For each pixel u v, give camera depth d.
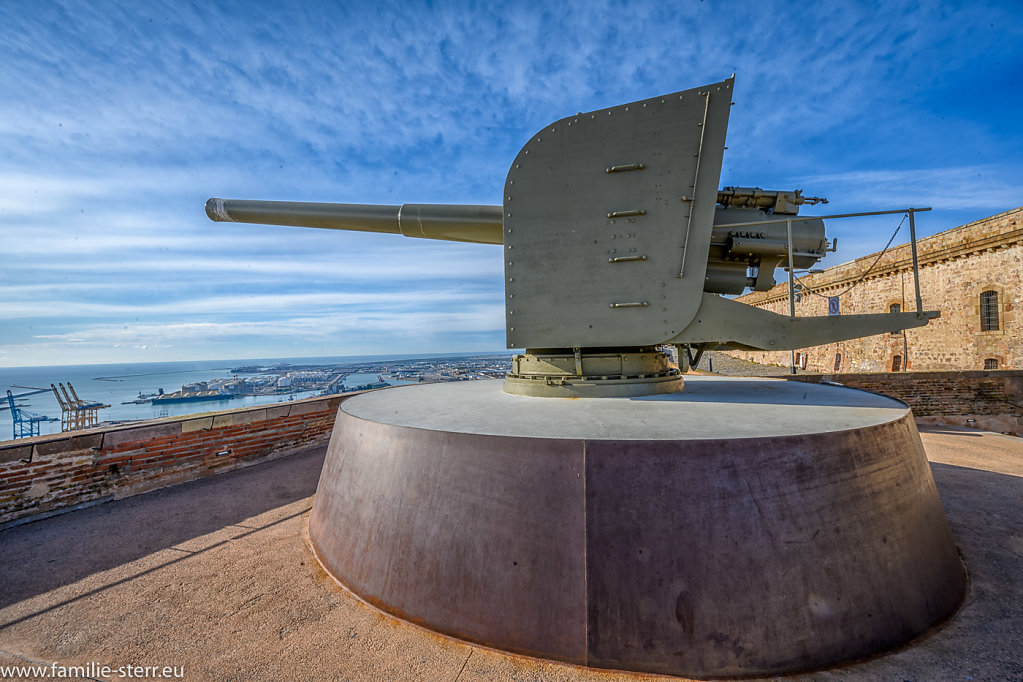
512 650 2.18
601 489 2.19
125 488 4.77
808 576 2.14
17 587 2.99
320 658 2.24
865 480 2.39
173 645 2.38
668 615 2.06
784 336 3.39
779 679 2.02
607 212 3.46
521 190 3.63
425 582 2.41
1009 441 8.00
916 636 2.29
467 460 2.43
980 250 15.62
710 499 2.16
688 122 3.29
